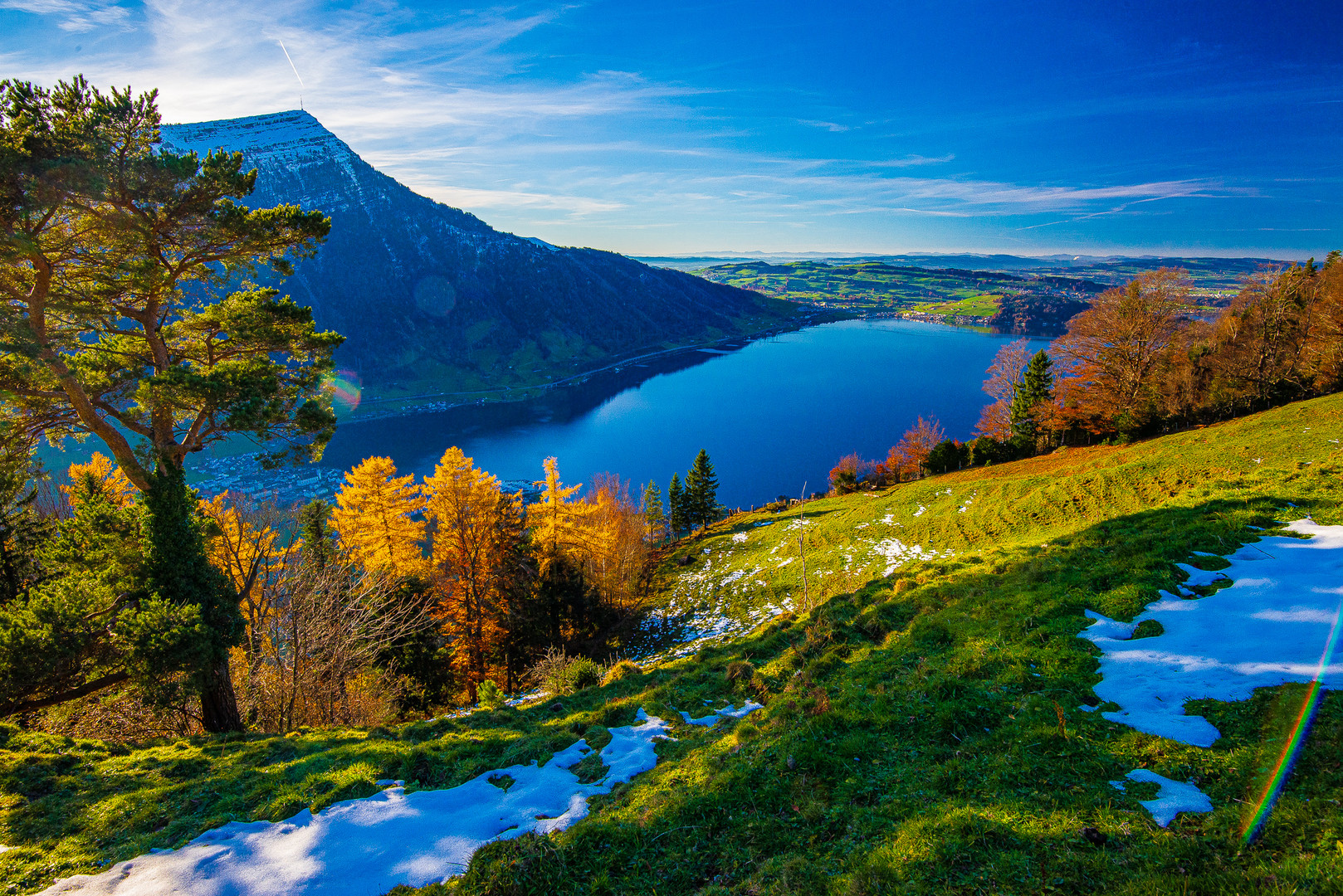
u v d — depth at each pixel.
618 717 11.16
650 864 6.29
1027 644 9.95
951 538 34.59
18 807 8.80
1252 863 4.71
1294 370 44.72
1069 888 4.90
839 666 11.55
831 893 5.34
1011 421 61.09
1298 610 8.98
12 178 12.58
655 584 50.84
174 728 16.02
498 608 31.58
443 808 8.02
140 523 15.13
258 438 16.84
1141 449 39.34
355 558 29.64
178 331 17.08
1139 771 6.23
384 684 22.12
